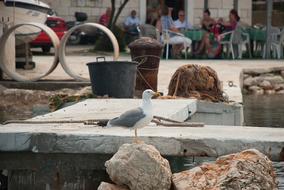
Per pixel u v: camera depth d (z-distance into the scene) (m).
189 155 10.69
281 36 32.03
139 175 9.30
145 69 18.34
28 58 24.30
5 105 19.56
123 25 35.78
